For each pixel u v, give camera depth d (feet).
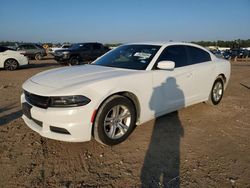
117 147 12.39
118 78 12.11
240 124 16.05
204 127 15.31
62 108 10.79
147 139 13.33
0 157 11.14
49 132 11.20
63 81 11.87
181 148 12.44
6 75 37.81
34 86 11.87
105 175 10.05
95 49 58.80
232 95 24.71
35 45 79.56
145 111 13.43
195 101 17.26
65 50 55.83
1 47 45.55
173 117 16.80
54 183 9.46
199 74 16.87
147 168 10.59
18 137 13.24
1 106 18.76
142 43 16.33
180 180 9.78
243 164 11.07
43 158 11.21
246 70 52.24
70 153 11.71
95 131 11.63
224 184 9.59
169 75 14.53
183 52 16.38
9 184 9.29
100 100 11.34
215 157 11.64
